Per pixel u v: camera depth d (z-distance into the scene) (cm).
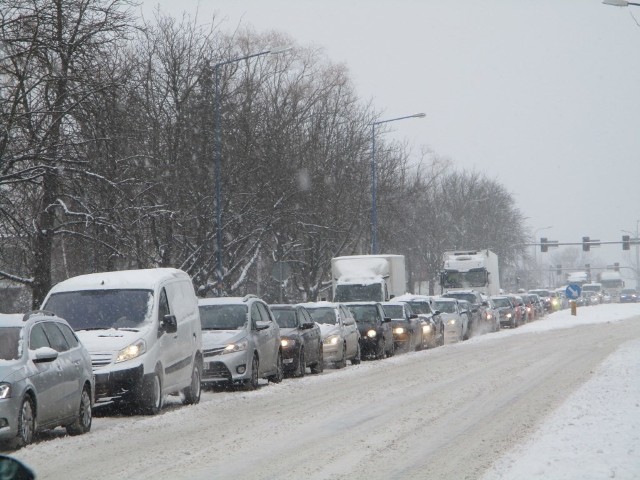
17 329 2206
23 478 815
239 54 7412
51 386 2205
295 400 3069
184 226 6053
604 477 1602
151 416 2712
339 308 4906
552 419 2434
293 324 4234
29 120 4034
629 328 8119
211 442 2119
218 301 3700
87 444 2127
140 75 5872
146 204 5634
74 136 4269
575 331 7925
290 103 7831
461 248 14425
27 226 4250
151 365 2723
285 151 7125
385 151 9612
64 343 2375
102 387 2633
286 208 6956
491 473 1673
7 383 2028
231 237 6738
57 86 4159
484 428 2308
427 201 12850
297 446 2047
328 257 8419
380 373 4169
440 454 1923
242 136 6569
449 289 9438
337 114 8719
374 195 8462
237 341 3478
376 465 1797
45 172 4122
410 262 12288
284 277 6138
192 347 3120
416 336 6000
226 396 3294
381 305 5825
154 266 5709
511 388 3319
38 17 3988
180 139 6059
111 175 4731
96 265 5125
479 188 15562
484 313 8469
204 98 6278
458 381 3638
